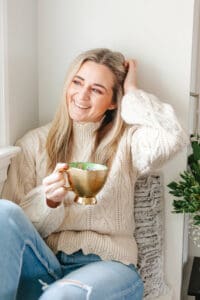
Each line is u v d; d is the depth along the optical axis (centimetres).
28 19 166
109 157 152
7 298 115
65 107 155
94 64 152
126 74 157
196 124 188
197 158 164
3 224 118
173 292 175
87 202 120
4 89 149
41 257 129
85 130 154
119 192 148
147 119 145
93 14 169
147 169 150
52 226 140
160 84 166
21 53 161
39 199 139
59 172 125
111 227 147
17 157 157
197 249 197
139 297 125
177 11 160
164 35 163
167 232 174
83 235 144
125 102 150
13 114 158
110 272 122
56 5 172
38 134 161
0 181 149
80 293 109
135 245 155
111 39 168
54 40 175
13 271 117
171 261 175
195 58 177
